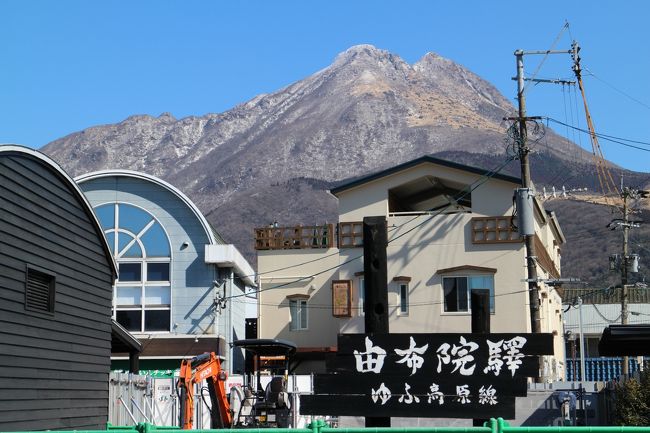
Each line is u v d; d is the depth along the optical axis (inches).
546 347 685.9
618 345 859.4
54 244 975.0
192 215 1989.4
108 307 1136.8
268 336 2057.1
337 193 1951.3
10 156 872.9
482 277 1815.9
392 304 1840.6
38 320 928.3
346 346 700.7
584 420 1407.5
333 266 2063.2
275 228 2103.8
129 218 1989.4
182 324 1957.4
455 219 1847.9
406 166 1903.3
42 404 928.3
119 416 1223.5
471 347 692.1
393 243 1862.7
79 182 1975.9
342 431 541.3
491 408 682.2
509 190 1841.8
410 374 692.7
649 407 1181.7
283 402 1309.1
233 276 2068.2
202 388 1366.9
